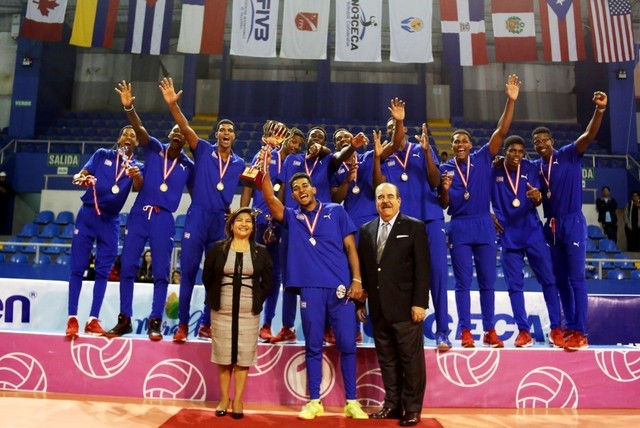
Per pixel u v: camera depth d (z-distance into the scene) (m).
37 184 12.95
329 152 5.12
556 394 4.67
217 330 4.13
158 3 10.64
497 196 5.15
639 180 13.94
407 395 4.06
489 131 16.44
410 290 4.19
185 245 4.77
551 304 4.91
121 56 17.89
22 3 15.54
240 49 10.41
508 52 10.58
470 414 4.38
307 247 4.39
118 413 4.11
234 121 17.02
